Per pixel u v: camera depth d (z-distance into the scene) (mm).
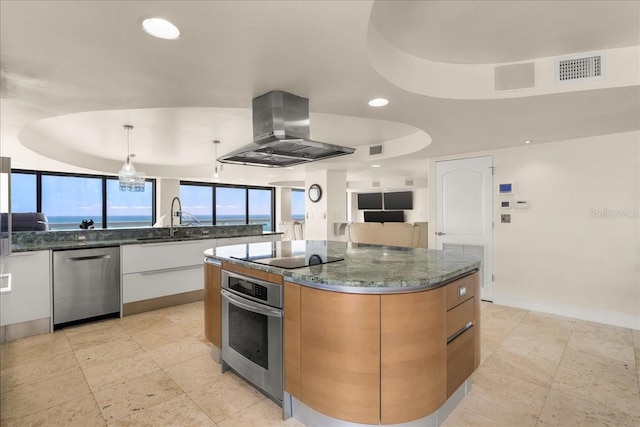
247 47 1665
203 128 4078
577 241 3619
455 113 2729
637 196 3266
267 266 1943
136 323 3377
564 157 3699
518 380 2256
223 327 2365
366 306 1571
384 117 2854
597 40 2037
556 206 3758
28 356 2600
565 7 1689
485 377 2297
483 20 1815
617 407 1944
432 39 2029
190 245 4102
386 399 1574
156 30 1502
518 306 4039
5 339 2898
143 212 8102
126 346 2809
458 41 2053
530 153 3943
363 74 1979
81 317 3299
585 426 1780
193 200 9320
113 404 1963
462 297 1956
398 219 12008
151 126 3967
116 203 7742
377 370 1574
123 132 4250
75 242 3617
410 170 6832
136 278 3660
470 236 4457
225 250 2713
